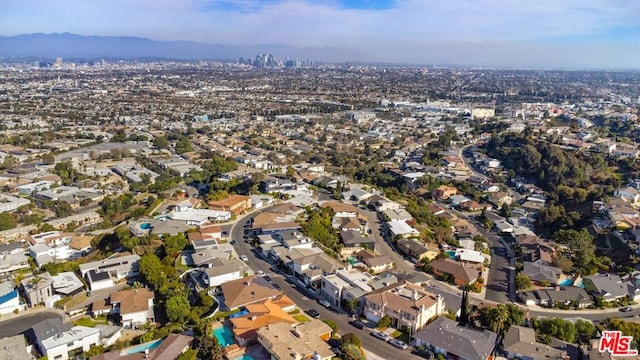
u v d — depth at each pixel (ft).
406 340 349.00
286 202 655.35
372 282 417.90
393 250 535.60
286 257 469.98
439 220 646.33
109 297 410.31
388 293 385.09
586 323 373.40
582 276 484.74
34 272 461.78
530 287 451.12
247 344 325.21
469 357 319.27
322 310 390.63
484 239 590.14
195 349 311.88
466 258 513.04
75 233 586.45
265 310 360.48
